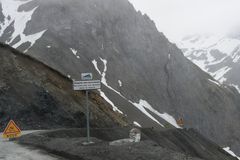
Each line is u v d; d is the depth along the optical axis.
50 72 46.16
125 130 36.69
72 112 38.66
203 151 53.56
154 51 152.38
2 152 17.16
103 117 44.94
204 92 153.62
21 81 38.03
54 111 36.59
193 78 155.75
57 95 39.84
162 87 143.00
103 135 31.20
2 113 32.22
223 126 146.00
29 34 137.88
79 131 27.91
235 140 144.50
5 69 38.47
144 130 45.16
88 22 141.38
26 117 33.38
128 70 135.00
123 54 142.00
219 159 55.75
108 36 142.50
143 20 162.75
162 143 45.03
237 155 137.50
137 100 125.25
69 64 115.12
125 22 153.75
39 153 16.89
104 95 107.06
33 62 45.16
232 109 156.00
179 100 143.12
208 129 141.38
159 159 13.84
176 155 14.31
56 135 24.23
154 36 158.75
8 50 42.50
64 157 16.00
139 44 150.25
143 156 14.30
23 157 15.74
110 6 153.88
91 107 44.44
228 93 164.88
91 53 129.62
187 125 136.75
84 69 118.12
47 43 121.38
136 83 131.88
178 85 147.75
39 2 168.12
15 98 34.66
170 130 53.41
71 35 132.00
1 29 160.62
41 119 34.47
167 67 150.38
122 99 112.62
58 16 140.38
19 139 21.84
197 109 143.88
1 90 34.38
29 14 160.88
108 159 14.59
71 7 145.00
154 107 130.25
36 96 36.78
